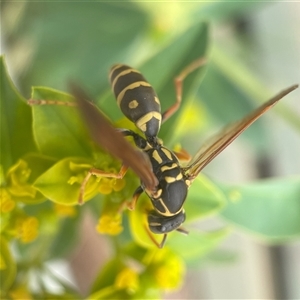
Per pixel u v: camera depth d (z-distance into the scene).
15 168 0.07
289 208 0.08
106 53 0.10
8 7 0.10
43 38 0.10
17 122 0.07
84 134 0.07
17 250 0.08
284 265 0.13
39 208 0.07
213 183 0.08
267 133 0.11
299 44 0.11
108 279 0.08
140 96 0.07
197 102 0.11
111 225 0.07
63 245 0.09
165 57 0.08
